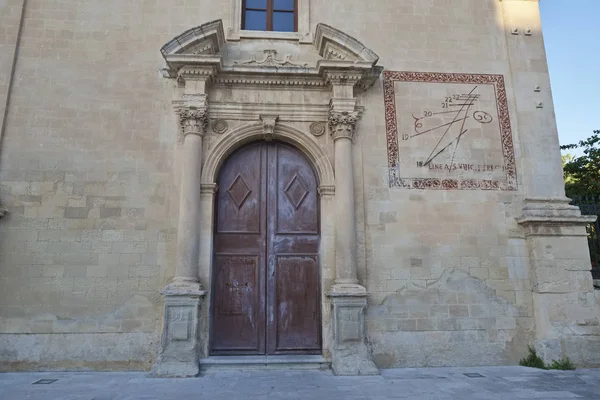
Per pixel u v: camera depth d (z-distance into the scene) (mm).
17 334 8570
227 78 9820
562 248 9617
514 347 9359
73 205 9188
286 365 8711
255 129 9836
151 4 10359
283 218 9836
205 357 8750
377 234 9578
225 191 9852
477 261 9656
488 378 8023
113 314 8820
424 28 10828
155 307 8922
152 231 9211
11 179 9156
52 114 9547
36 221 9047
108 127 9609
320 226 9727
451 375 8297
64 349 8602
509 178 10164
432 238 9680
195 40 9484
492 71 10758
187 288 8539
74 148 9438
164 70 9969
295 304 9461
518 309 9523
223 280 9430
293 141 10008
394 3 10930
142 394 6801
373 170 9875
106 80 9836
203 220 9273
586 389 7219
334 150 9773
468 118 10406
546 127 10484
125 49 10031
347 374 8297
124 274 8992
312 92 10117
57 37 9945
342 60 9633
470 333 9312
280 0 10938
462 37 10875
